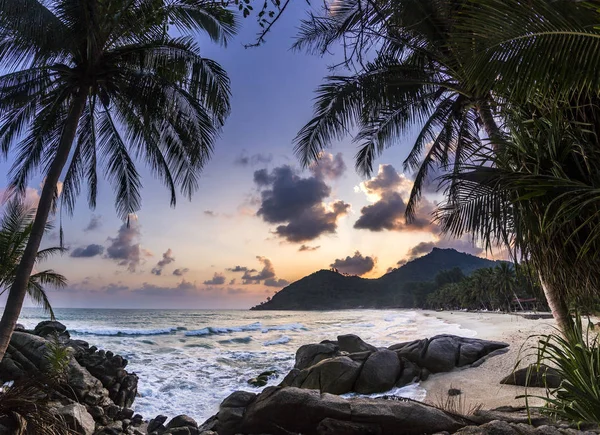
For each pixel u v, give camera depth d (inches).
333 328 2137.1
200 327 2260.1
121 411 413.4
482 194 177.3
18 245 378.9
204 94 396.5
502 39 130.2
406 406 279.7
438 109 466.6
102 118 480.1
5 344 300.4
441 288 5142.7
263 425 305.6
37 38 316.8
